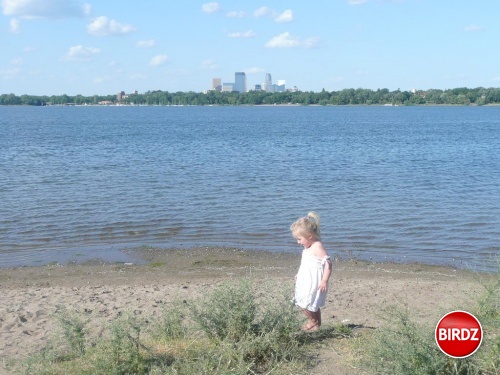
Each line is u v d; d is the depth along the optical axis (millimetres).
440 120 98000
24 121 89625
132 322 6258
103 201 18609
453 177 25141
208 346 6109
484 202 18797
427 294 9336
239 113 143750
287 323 6184
